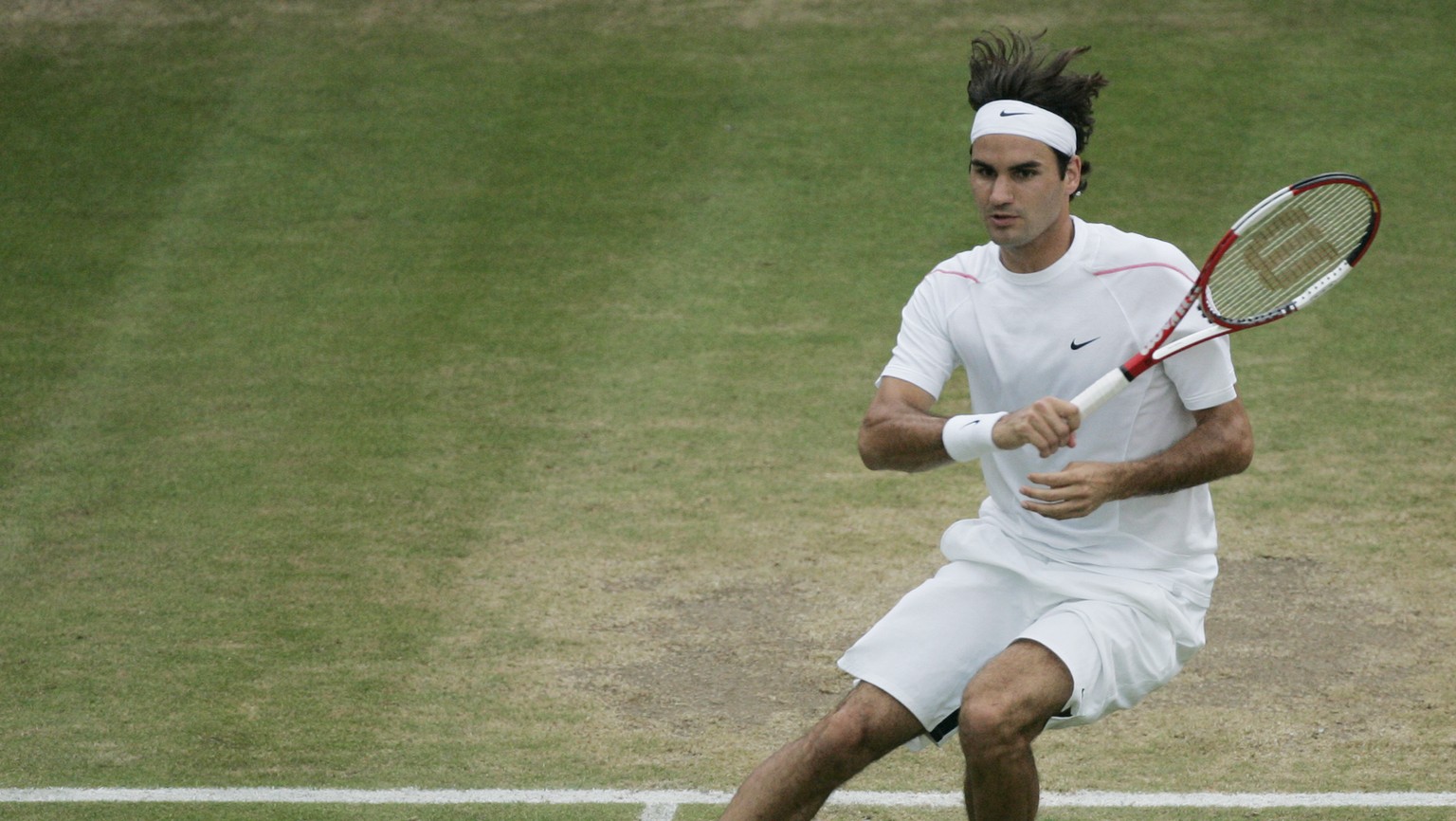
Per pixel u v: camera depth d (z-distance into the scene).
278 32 52.12
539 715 20.50
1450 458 28.94
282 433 30.69
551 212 41.28
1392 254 38.47
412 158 44.28
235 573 25.00
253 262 38.88
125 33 52.06
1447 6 52.81
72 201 42.09
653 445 30.20
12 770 18.91
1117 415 14.31
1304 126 45.03
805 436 30.64
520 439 30.41
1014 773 13.45
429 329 35.44
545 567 25.25
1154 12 52.72
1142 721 20.17
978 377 14.88
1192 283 14.16
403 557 25.56
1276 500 27.45
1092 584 14.27
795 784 14.31
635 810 17.98
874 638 14.64
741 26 52.31
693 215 41.03
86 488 28.33
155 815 17.77
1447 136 44.38
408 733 19.94
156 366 33.72
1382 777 18.41
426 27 52.47
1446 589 23.86
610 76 48.97
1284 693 20.78
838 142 44.81
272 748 19.50
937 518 27.31
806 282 37.78
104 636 22.84
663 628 23.19
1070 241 14.27
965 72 48.81
